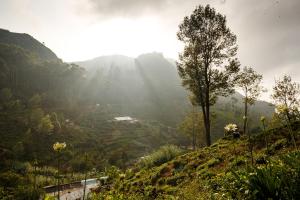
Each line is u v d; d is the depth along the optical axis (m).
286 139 12.05
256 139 14.17
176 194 11.07
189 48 30.11
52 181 25.33
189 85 31.06
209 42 29.88
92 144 91.06
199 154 16.27
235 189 7.05
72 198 14.91
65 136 92.44
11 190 23.02
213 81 29.84
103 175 22.88
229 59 29.83
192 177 12.73
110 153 83.06
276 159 8.62
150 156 22.03
